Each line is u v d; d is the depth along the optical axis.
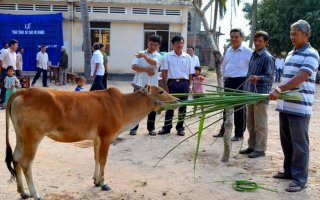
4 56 13.05
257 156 7.30
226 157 6.99
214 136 8.92
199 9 7.49
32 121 4.96
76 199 5.32
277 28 30.70
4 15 22.77
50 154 7.30
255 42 7.21
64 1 23.02
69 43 23.38
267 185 5.93
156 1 23.11
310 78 5.53
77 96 5.33
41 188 5.65
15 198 5.30
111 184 5.89
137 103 5.80
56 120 5.09
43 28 22.97
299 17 29.89
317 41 28.62
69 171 6.40
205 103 5.50
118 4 23.09
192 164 6.87
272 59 7.10
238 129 8.48
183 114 5.66
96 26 23.50
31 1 23.03
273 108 13.77
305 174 5.76
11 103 5.04
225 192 5.66
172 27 23.67
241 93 5.59
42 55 18.36
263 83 7.07
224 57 8.22
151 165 6.80
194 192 5.65
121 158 7.17
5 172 6.29
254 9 25.77
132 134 8.90
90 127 5.38
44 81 18.62
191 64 8.71
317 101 16.03
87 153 7.46
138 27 23.55
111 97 5.60
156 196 5.48
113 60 23.72
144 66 8.49
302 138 5.62
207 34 7.49
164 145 8.07
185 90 8.64
